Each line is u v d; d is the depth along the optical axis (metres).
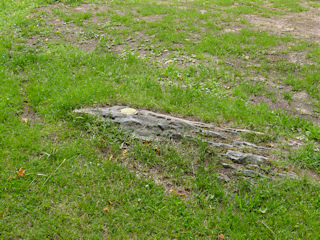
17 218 3.06
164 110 5.07
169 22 9.87
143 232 3.01
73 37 8.54
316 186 3.65
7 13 10.38
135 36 8.72
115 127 4.41
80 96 5.12
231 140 4.42
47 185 3.46
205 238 2.98
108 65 6.66
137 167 3.88
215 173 3.79
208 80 6.36
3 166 3.69
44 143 4.16
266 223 3.15
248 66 7.20
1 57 6.60
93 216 3.12
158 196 3.40
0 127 4.37
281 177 3.79
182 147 4.19
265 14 11.64
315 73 6.74
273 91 6.20
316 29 10.35
